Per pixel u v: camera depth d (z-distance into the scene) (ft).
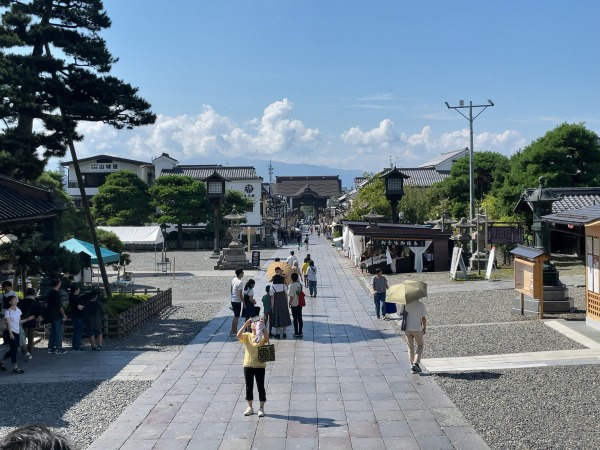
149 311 67.10
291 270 65.16
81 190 68.69
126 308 62.08
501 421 29.68
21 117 63.00
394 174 142.82
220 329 60.18
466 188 203.10
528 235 125.59
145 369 43.11
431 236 120.67
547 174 131.03
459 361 42.93
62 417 31.99
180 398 35.40
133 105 64.75
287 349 49.52
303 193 522.88
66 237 103.86
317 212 531.91
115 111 65.67
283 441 27.89
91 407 33.81
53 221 58.80
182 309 75.36
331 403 33.88
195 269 143.54
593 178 132.67
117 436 28.89
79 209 115.24
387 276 113.50
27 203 54.65
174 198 227.20
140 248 228.22
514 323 56.59
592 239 52.85
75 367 43.88
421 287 40.34
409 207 198.49
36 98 64.13
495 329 54.13
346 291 93.15
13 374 41.98
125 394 36.45
